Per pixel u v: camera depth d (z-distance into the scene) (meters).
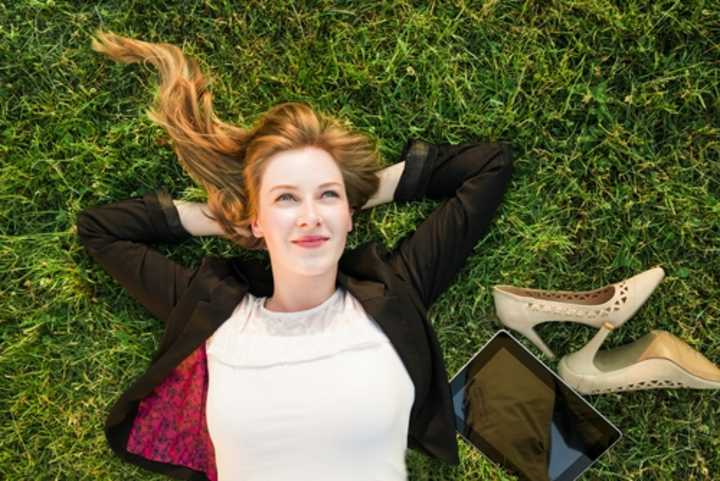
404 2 1.88
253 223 1.64
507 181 1.76
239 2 1.90
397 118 1.91
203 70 1.92
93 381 1.98
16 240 1.94
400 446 1.62
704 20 1.82
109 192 1.94
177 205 1.81
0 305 1.96
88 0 1.92
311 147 1.55
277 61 1.92
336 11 1.89
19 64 1.92
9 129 1.93
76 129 1.94
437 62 1.89
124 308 1.97
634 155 1.87
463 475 1.95
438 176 1.76
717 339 1.90
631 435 1.94
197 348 1.67
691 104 1.86
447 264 1.72
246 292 1.70
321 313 1.61
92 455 1.98
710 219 1.87
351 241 1.94
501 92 1.89
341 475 1.54
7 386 1.98
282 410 1.52
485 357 1.89
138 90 1.94
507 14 1.87
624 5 1.84
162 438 1.78
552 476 1.87
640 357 1.81
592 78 1.87
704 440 1.93
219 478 1.63
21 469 1.99
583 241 1.91
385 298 1.60
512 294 1.82
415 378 1.64
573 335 1.95
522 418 1.89
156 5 1.92
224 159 1.66
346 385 1.52
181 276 1.72
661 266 1.90
